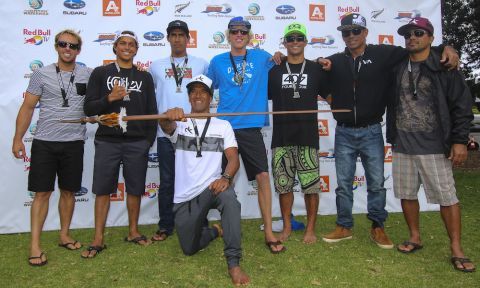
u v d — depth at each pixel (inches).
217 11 184.9
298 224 170.2
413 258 133.9
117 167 143.6
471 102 123.6
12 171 175.2
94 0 177.3
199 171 125.0
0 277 121.4
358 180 198.2
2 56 171.2
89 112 134.5
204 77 129.7
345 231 153.3
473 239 151.1
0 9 170.4
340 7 192.2
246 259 133.5
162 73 159.2
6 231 175.5
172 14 182.4
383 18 194.5
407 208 141.3
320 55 191.6
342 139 149.6
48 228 179.3
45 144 136.0
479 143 430.9
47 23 174.1
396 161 139.1
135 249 145.4
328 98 157.2
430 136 130.1
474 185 256.8
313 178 148.2
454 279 116.5
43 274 123.5
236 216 118.1
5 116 172.7
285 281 115.4
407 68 133.3
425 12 197.5
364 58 142.6
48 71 138.2
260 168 144.7
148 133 145.3
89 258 136.5
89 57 177.6
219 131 127.8
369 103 142.5
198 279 118.1
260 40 187.6
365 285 112.6
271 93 151.6
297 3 189.2
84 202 181.9
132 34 141.6
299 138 146.3
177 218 128.0
